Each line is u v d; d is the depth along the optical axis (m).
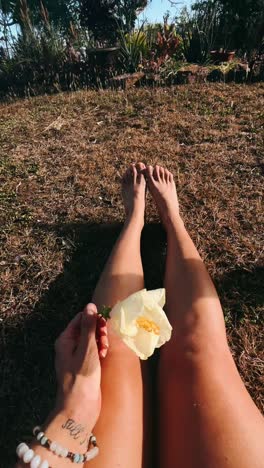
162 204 0.93
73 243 0.94
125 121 1.59
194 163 1.24
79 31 2.88
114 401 0.50
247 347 0.70
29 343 0.73
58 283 0.84
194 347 0.56
